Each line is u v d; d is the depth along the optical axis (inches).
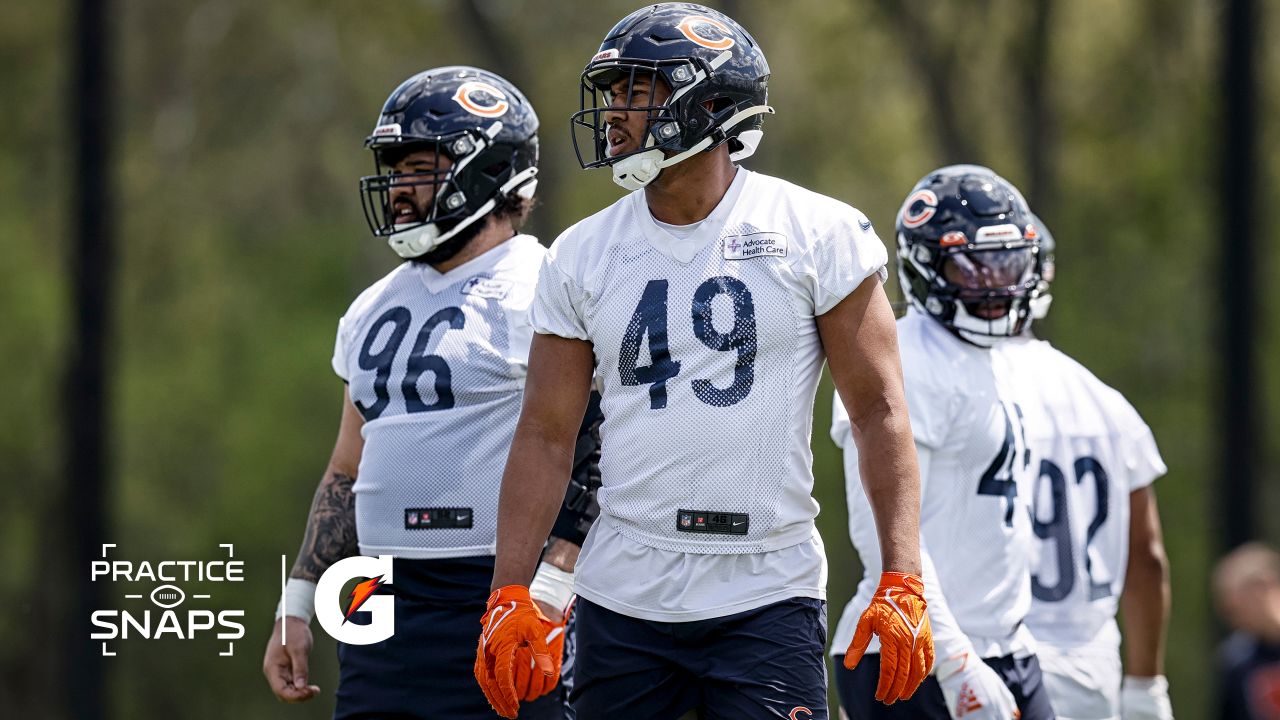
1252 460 2130.9
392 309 716.7
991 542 709.3
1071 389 767.1
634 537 573.0
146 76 2847.0
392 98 719.1
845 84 2714.1
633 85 567.5
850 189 2783.0
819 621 576.1
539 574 650.2
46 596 2822.3
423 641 685.9
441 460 685.3
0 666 2827.3
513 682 564.4
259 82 2859.3
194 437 2977.4
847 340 563.8
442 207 699.4
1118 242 2874.0
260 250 3063.5
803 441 568.1
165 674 2815.0
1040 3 2454.5
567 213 2773.1
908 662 539.8
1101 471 763.4
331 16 2738.7
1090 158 2778.1
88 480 2146.9
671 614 567.2
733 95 565.6
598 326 572.7
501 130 707.4
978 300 730.8
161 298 2982.3
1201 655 2901.1
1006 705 676.7
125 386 2920.8
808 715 566.6
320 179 2930.6
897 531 553.6
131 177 2859.3
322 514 744.3
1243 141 2148.1
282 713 2869.1
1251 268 2153.1
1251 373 2138.3
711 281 561.0
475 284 704.4
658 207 572.1
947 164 2576.3
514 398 687.7
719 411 557.9
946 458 711.7
